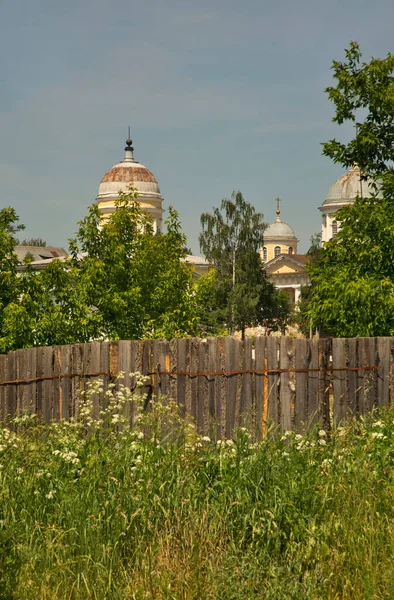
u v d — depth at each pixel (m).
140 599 6.51
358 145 20.64
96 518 7.34
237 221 69.06
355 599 6.63
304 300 73.38
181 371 12.26
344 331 19.14
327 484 7.87
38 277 21.19
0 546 7.00
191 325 23.38
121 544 7.18
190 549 7.00
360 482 7.96
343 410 12.28
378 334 18.75
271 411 12.10
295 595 6.52
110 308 22.03
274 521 7.34
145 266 23.58
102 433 11.26
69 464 8.40
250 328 72.12
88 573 6.87
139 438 9.61
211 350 12.15
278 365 12.18
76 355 13.00
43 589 6.56
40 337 20.20
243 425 11.98
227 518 7.46
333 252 19.94
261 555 7.01
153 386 12.38
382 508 7.75
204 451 8.73
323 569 6.89
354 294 18.41
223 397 12.10
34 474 8.09
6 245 21.19
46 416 13.36
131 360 12.44
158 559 6.89
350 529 7.29
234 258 68.44
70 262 22.61
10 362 13.96
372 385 12.48
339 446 8.88
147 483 7.62
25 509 7.52
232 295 66.19
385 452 8.84
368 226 19.61
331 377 12.28
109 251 22.72
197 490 7.77
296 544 7.16
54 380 13.30
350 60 21.02
